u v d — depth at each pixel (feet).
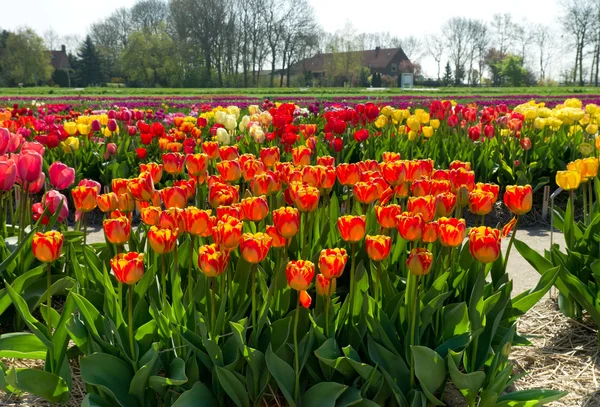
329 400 7.93
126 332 8.49
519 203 9.35
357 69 307.78
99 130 27.76
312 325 8.29
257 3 269.44
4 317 11.55
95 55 306.76
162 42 277.44
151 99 107.86
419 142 26.50
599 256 11.81
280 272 8.91
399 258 10.84
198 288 9.24
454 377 7.99
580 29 258.98
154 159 27.61
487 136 24.71
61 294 11.68
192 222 8.18
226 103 79.36
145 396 8.43
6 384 8.41
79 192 9.53
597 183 13.25
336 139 19.60
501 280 10.02
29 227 12.85
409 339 8.45
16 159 11.96
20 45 275.18
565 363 10.77
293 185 9.36
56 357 8.59
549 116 26.17
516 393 8.41
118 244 9.07
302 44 278.26
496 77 343.87
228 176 10.18
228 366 7.97
